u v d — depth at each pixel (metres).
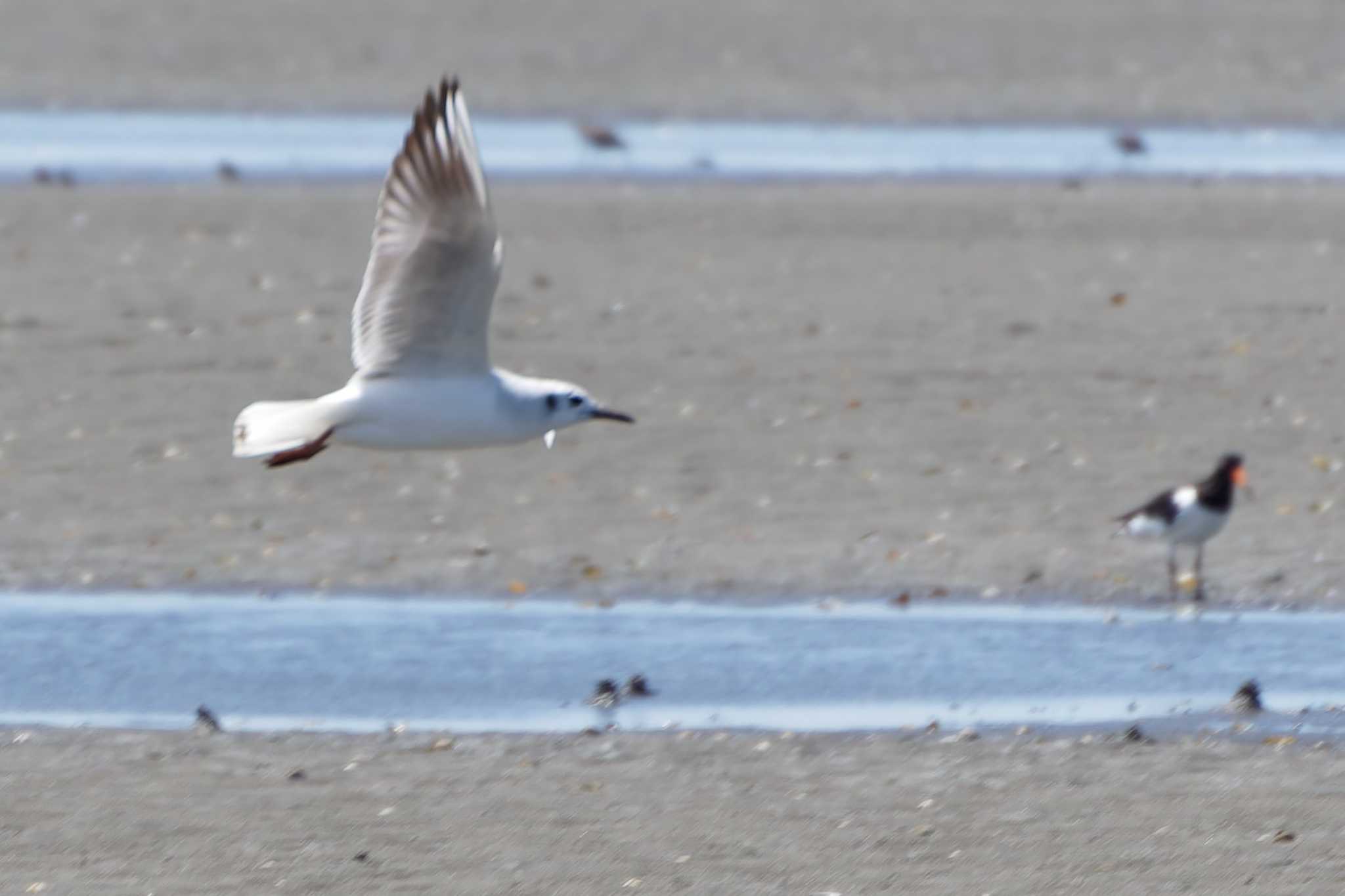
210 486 18.05
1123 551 16.58
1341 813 10.98
